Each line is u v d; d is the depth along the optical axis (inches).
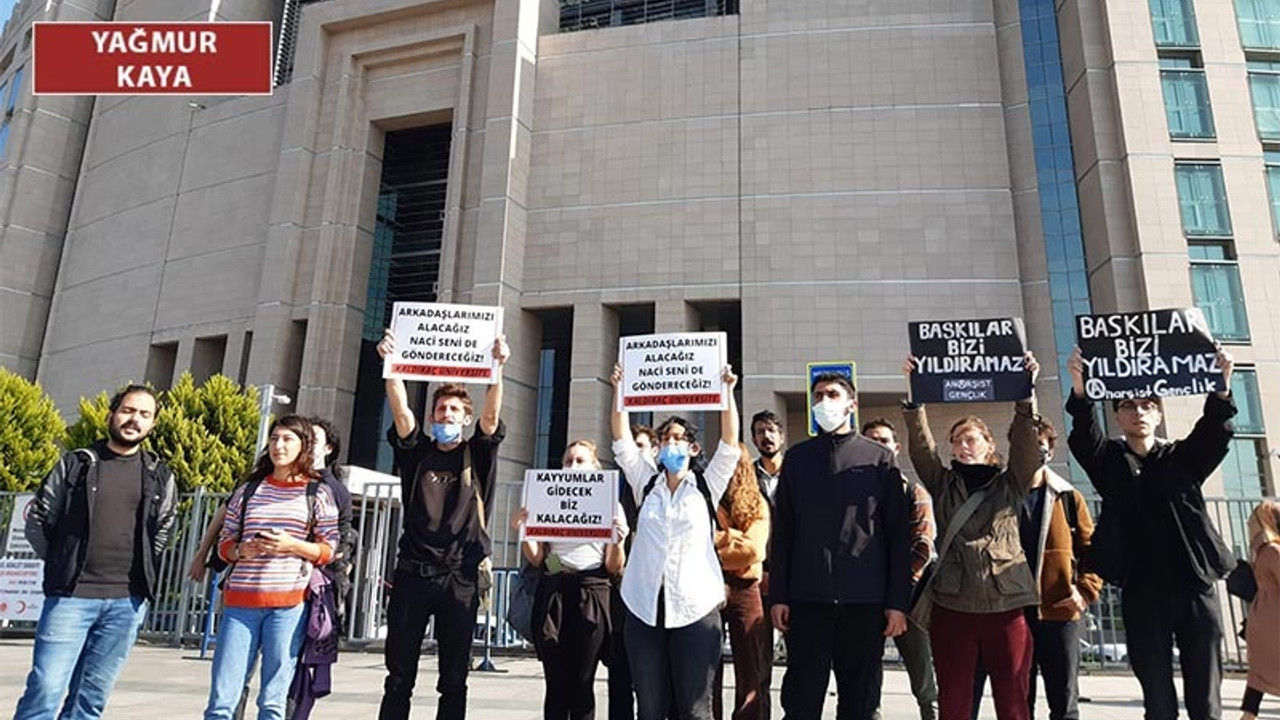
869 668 187.0
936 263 1031.6
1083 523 224.7
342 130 1236.5
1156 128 944.3
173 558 629.6
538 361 1145.4
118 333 1358.3
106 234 1441.9
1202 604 185.5
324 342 1163.9
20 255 1476.4
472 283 1115.3
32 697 181.3
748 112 1121.4
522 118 1157.7
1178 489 191.9
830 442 199.6
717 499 200.8
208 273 1295.5
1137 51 969.5
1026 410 200.4
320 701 338.3
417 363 219.3
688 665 178.2
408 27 1250.6
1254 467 844.0
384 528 613.0
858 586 185.8
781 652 535.2
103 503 192.4
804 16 1139.9
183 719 285.7
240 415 942.4
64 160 1553.9
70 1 1561.3
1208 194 924.6
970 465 202.7
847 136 1088.2
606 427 1082.7
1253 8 984.3
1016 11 1098.1
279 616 196.2
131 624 194.5
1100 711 339.0
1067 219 1015.0
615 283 1099.9
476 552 210.4
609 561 224.1
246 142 1331.2
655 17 1296.8
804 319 1035.9
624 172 1136.8
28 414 880.9
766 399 1018.7
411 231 1280.8
